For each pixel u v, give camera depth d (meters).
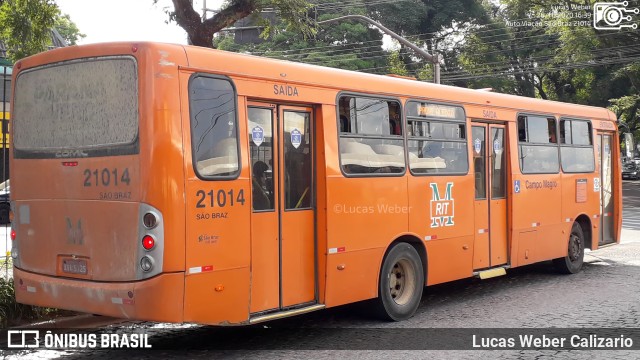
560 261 12.78
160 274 6.21
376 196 8.55
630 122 52.03
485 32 44.81
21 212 7.30
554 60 40.12
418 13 43.16
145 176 6.27
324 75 7.99
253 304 7.07
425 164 9.43
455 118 10.08
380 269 8.66
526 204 11.48
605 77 46.09
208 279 6.51
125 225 6.38
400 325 8.72
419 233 9.25
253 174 7.16
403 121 9.12
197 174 6.45
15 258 7.38
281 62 7.52
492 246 10.74
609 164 14.52
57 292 6.87
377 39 42.09
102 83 6.63
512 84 46.38
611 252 16.31
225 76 6.83
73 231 6.77
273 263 7.32
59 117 6.95
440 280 9.66
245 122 6.99
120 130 6.48
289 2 11.62
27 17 10.57
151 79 6.32
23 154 7.29
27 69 7.30
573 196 12.91
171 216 6.23
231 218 6.74
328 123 7.96
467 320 8.99
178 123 6.35
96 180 6.61
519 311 9.55
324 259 7.84
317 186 7.90
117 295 6.38
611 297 10.54
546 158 12.15
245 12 11.52
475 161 10.48
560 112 12.69
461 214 10.05
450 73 44.53
